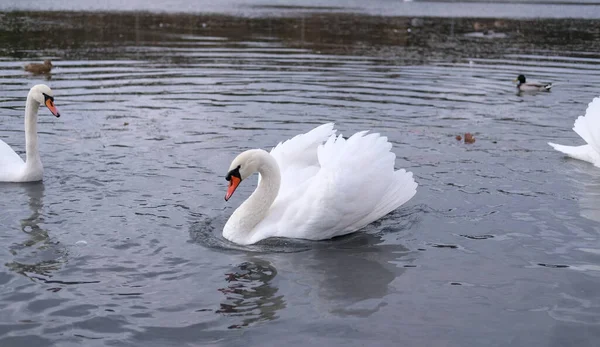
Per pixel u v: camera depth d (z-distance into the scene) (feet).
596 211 31.55
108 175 35.55
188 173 36.11
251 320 21.58
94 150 39.78
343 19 129.70
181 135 43.21
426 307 22.65
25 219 29.50
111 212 30.53
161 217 30.12
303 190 29.32
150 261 25.71
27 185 34.01
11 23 103.71
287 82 61.26
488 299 23.22
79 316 21.53
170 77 62.64
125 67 67.77
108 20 114.42
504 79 66.08
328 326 21.30
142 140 41.96
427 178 35.91
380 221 30.19
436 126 46.98
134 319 21.47
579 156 39.73
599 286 24.11
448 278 24.79
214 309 22.24
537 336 20.86
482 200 32.86
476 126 47.32
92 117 47.50
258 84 59.98
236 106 51.37
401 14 146.10
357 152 28.17
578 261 26.18
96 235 27.94
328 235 28.25
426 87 60.80
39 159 34.68
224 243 27.66
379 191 28.17
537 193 34.01
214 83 60.13
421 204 32.17
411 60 77.46
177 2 167.12
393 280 24.58
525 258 26.48
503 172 37.32
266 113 49.32
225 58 75.41
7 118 46.93
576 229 29.37
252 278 24.53
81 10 132.05
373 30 110.01
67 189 33.45
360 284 24.23
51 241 27.22
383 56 80.18
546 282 24.44
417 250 27.25
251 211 28.07
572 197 33.50
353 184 27.53
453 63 76.02
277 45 87.92
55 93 54.90
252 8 155.84
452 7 172.86
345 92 57.41
